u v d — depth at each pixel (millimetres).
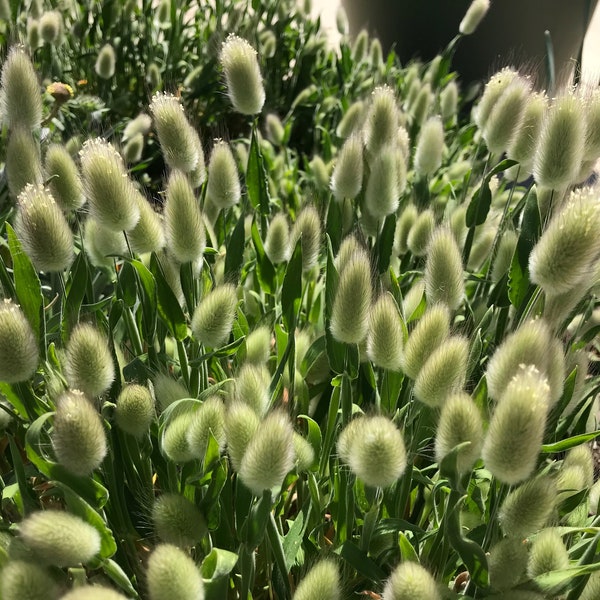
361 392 278
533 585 194
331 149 543
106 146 229
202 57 701
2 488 232
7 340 188
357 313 216
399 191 302
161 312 251
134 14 755
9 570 158
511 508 187
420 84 546
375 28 879
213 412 200
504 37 810
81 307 268
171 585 154
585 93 270
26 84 276
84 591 141
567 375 260
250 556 197
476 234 347
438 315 212
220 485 203
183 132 268
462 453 185
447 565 230
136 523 243
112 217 224
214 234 348
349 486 221
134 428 205
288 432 181
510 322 275
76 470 186
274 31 721
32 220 214
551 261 200
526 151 287
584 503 245
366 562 216
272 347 341
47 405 231
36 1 570
